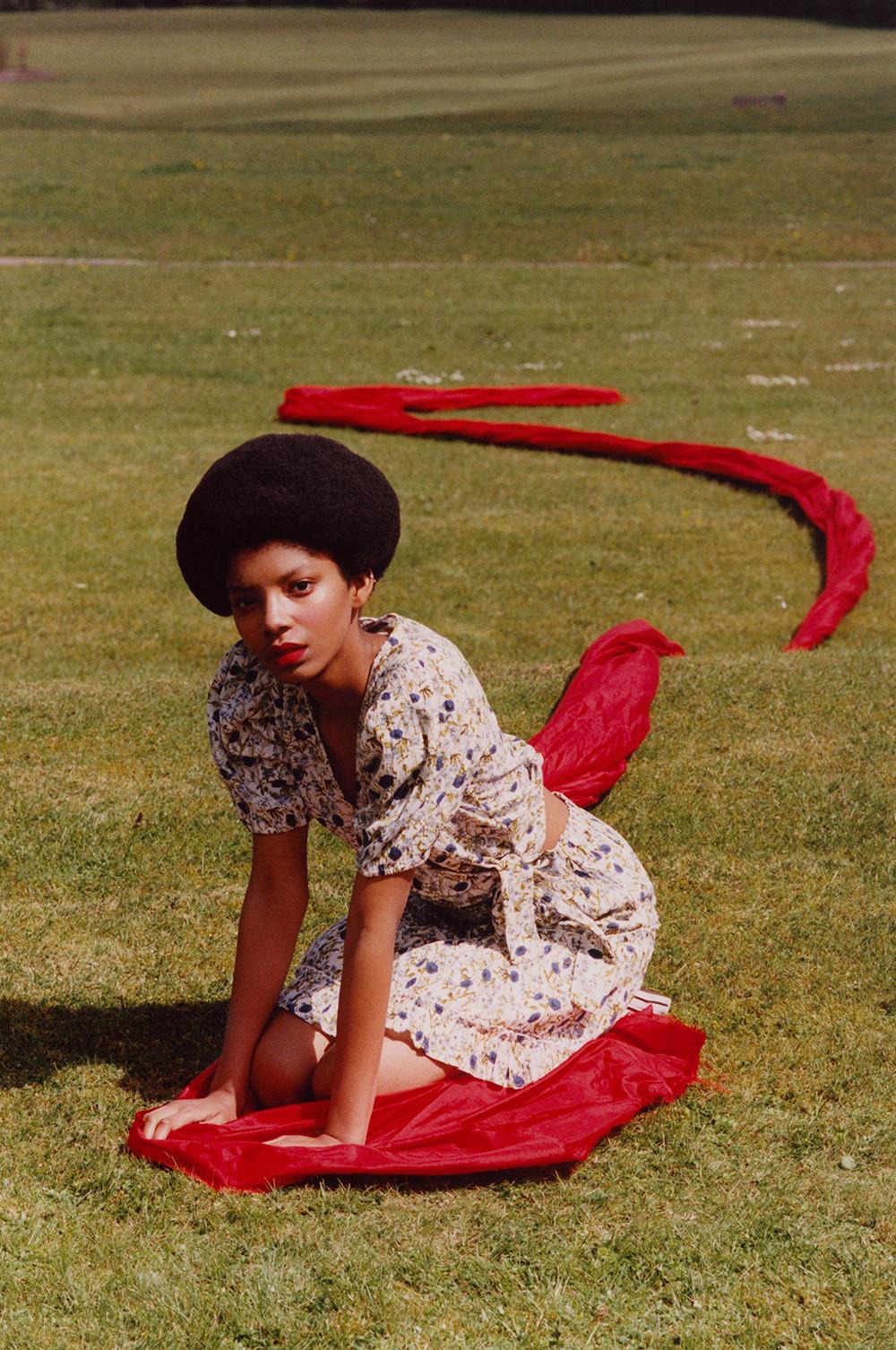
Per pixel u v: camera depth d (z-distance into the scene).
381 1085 3.44
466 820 3.39
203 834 5.07
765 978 4.22
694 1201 3.24
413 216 26.89
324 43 68.50
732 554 9.59
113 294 19.48
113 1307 2.87
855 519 9.60
